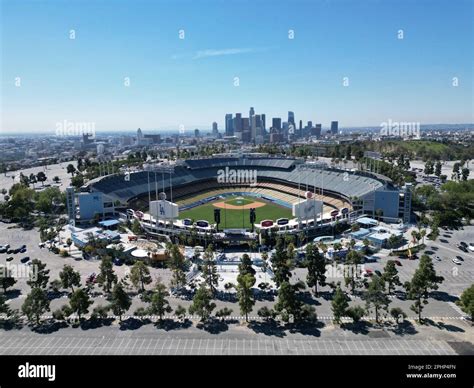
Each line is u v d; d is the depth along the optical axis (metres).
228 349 95.81
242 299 109.44
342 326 107.06
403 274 143.12
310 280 127.00
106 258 131.88
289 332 104.31
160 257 158.12
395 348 95.38
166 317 114.06
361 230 192.12
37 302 108.44
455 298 122.75
